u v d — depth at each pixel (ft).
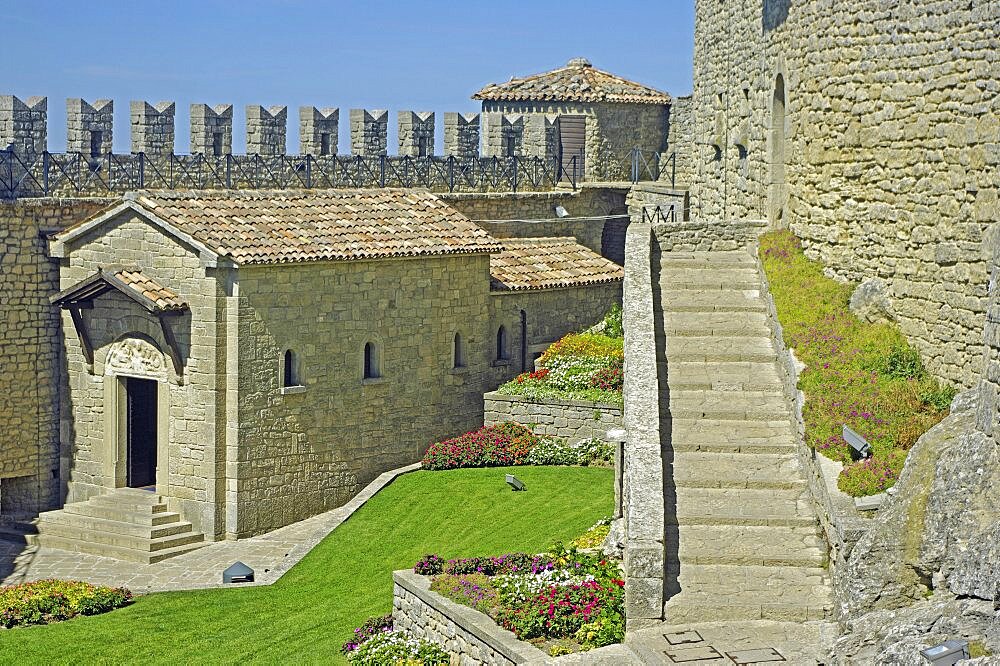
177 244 119.24
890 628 61.05
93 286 120.98
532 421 130.62
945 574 63.82
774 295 94.27
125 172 132.46
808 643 69.77
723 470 82.84
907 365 82.99
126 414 124.36
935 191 81.25
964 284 78.28
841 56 91.71
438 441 134.92
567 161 171.32
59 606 100.99
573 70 176.45
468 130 156.66
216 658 90.17
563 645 74.69
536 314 144.25
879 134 87.30
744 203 119.03
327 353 124.88
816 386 82.99
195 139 137.90
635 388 86.79
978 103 76.59
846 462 76.43
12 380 125.59
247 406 119.34
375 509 117.50
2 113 125.39
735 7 122.11
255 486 120.47
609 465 123.75
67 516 121.80
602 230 165.89
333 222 129.29
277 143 142.20
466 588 83.30
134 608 101.96
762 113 110.42
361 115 147.95
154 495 122.31
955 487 64.64
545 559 86.69
